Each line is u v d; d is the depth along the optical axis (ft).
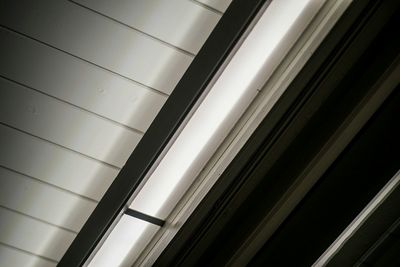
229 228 6.80
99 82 6.60
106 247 6.81
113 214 6.46
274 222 6.66
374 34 5.88
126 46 6.45
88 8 6.31
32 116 6.74
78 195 7.10
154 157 6.18
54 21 6.34
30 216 7.20
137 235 6.86
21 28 6.35
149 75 6.57
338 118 6.21
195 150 6.34
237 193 6.50
